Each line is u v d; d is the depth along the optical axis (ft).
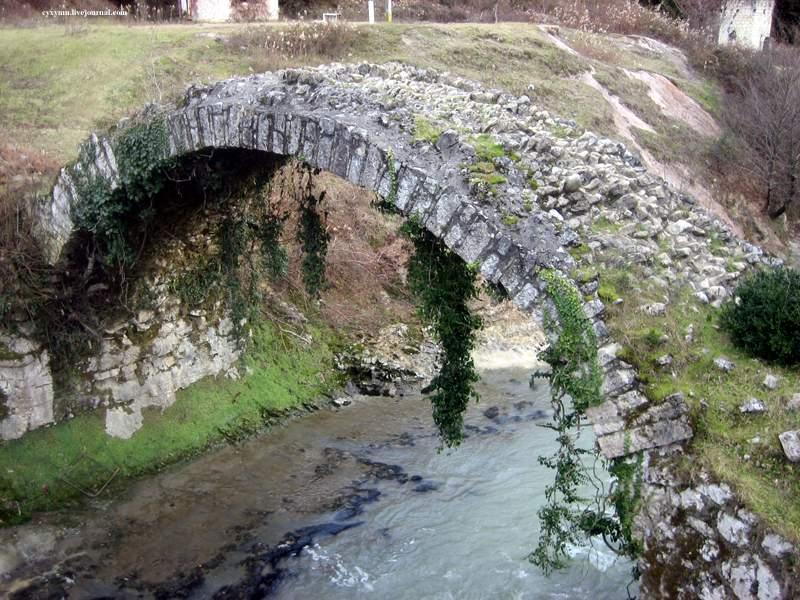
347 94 36.40
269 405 57.36
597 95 87.30
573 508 40.14
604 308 28.27
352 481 49.08
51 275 46.11
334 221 74.13
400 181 31.89
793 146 84.23
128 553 41.93
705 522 24.62
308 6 113.80
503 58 90.17
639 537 26.73
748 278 29.86
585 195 33.09
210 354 55.93
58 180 44.96
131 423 50.75
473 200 30.71
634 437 26.71
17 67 74.38
